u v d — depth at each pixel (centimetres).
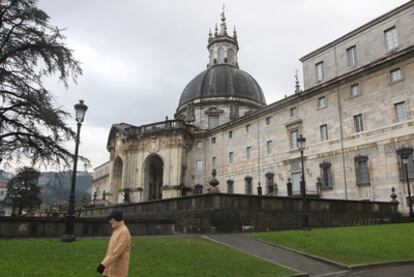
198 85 7431
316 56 4566
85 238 1833
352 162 3812
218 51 8075
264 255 1564
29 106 2223
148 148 6328
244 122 5606
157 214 3102
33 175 2625
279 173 4794
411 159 3259
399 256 1641
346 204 2970
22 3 2216
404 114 3394
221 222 2381
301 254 1617
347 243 1817
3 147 2245
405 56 3394
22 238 1845
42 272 1064
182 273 1181
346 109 3972
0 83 2162
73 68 2353
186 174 6241
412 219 2808
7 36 2188
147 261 1290
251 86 7438
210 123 7006
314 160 4272
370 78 3753
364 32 3997
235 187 5578
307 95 4488
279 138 4891
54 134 2342
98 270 679
